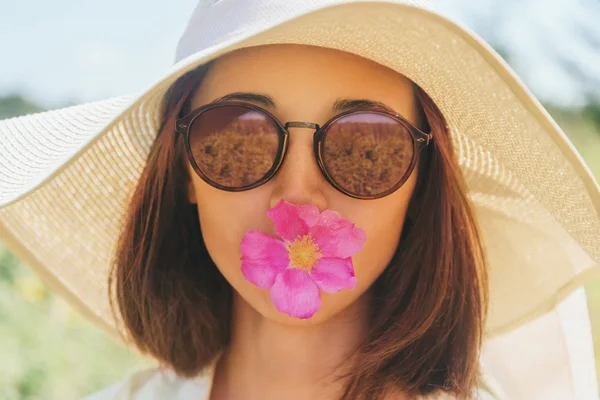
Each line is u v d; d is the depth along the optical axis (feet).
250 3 4.48
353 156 4.45
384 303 5.10
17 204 5.60
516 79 4.00
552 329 5.93
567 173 4.36
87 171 5.53
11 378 9.96
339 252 4.27
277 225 4.29
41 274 5.98
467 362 5.03
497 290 5.74
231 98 4.53
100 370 10.44
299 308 4.22
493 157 5.19
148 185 5.35
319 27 4.05
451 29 3.90
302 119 4.42
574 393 5.79
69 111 5.69
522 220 5.48
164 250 5.55
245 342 5.23
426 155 5.03
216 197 4.64
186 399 5.31
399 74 4.68
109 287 5.65
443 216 5.01
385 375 4.94
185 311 5.54
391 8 3.79
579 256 5.34
